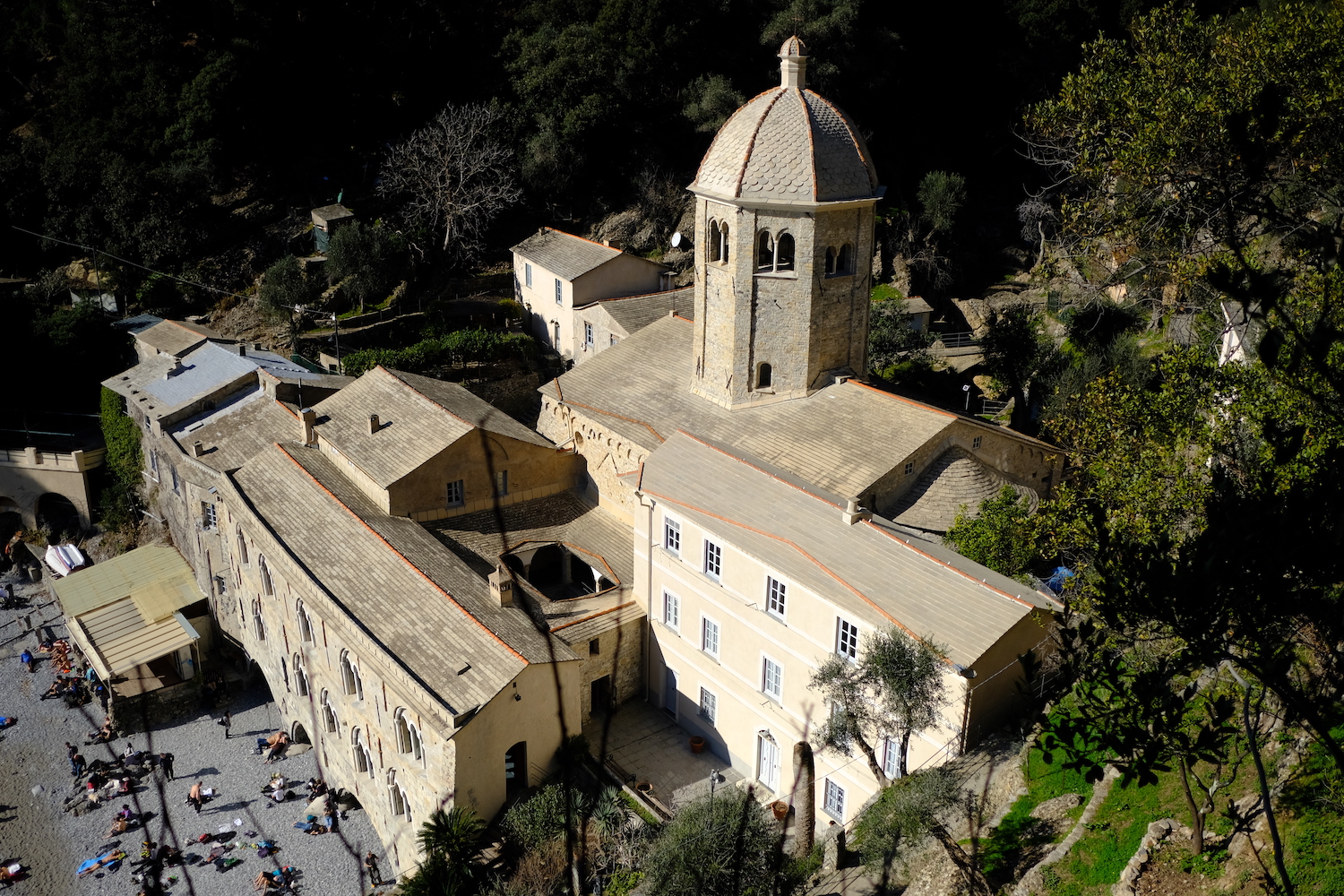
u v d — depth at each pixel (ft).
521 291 263.08
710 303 167.43
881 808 111.86
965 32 313.73
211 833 158.20
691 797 141.28
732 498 143.43
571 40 282.36
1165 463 105.09
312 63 295.07
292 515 167.32
